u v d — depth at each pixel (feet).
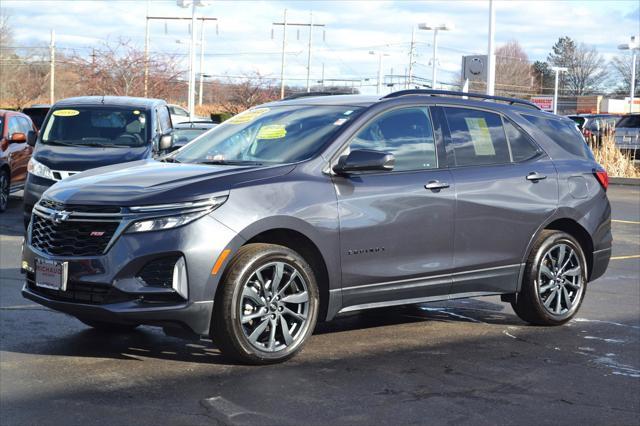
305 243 20.04
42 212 19.62
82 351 20.40
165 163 21.48
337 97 22.94
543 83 405.59
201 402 16.74
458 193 22.13
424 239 21.53
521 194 23.38
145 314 17.97
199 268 18.13
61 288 18.62
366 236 20.54
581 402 17.42
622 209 60.70
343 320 24.56
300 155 20.52
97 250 18.43
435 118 22.58
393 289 21.20
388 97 22.09
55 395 17.03
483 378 18.92
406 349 21.31
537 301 23.82
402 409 16.62
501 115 24.00
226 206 18.58
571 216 24.47
